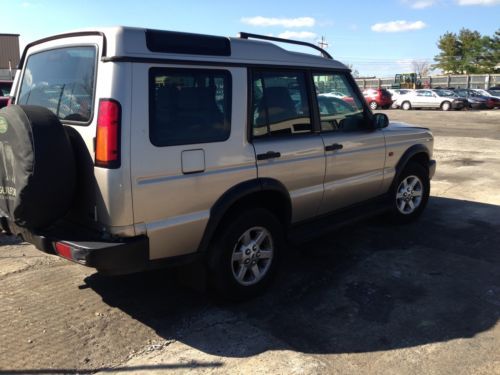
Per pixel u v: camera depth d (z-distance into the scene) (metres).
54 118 3.14
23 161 3.00
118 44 3.05
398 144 5.55
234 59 3.68
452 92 35.31
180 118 3.31
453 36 80.38
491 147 13.73
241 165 3.72
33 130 2.99
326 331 3.53
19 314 3.73
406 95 35.59
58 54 3.57
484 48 76.38
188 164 3.36
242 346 3.33
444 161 11.22
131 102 3.06
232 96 3.64
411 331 3.53
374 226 5.96
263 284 4.07
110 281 4.34
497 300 4.03
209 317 3.73
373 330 3.55
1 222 3.59
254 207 3.94
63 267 4.63
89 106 3.17
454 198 7.52
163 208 3.28
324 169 4.51
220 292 3.83
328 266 4.72
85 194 3.25
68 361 3.14
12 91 4.18
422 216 6.43
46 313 3.76
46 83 3.69
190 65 3.37
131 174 3.08
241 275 3.91
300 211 4.43
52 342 3.36
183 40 3.36
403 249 5.18
